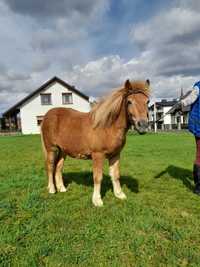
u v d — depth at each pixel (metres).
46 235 3.66
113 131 4.51
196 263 2.98
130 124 4.62
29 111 41.62
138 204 4.77
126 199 5.09
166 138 22.42
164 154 11.86
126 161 10.02
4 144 20.22
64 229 3.82
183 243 3.38
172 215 4.29
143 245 3.36
